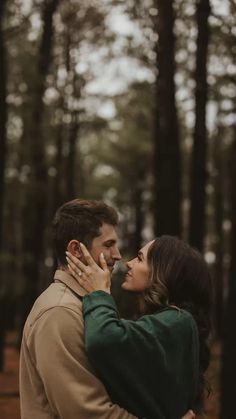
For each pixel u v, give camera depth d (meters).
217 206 30.56
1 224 15.01
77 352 2.41
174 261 2.66
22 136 19.55
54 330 2.41
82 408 2.34
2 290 16.12
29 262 17.16
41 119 19.27
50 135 20.72
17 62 17.89
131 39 16.73
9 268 16.48
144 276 2.72
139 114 23.73
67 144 22.69
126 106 22.86
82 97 20.83
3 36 14.36
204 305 2.69
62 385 2.35
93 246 2.62
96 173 37.22
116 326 2.38
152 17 14.87
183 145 29.47
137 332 2.40
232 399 9.57
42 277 23.34
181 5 13.05
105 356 2.37
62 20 20.48
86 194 36.09
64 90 20.69
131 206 36.19
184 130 27.84
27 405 2.54
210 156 26.69
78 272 2.54
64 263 2.65
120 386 2.41
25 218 23.53
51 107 20.73
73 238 2.62
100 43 20.20
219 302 29.58
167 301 2.63
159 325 2.46
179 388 2.48
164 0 11.84
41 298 2.54
